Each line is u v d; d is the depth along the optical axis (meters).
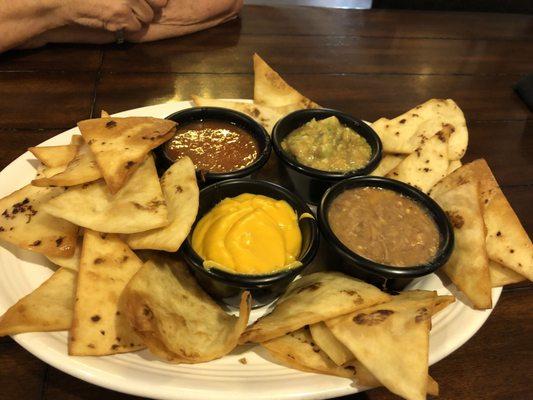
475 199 0.24
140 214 0.20
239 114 0.29
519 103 0.42
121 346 0.18
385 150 0.30
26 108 0.33
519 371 0.22
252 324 0.20
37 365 0.20
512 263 0.23
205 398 0.17
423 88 0.42
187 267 0.23
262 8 0.50
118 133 0.23
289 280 0.22
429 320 0.19
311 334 0.20
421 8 0.59
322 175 0.27
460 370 0.22
